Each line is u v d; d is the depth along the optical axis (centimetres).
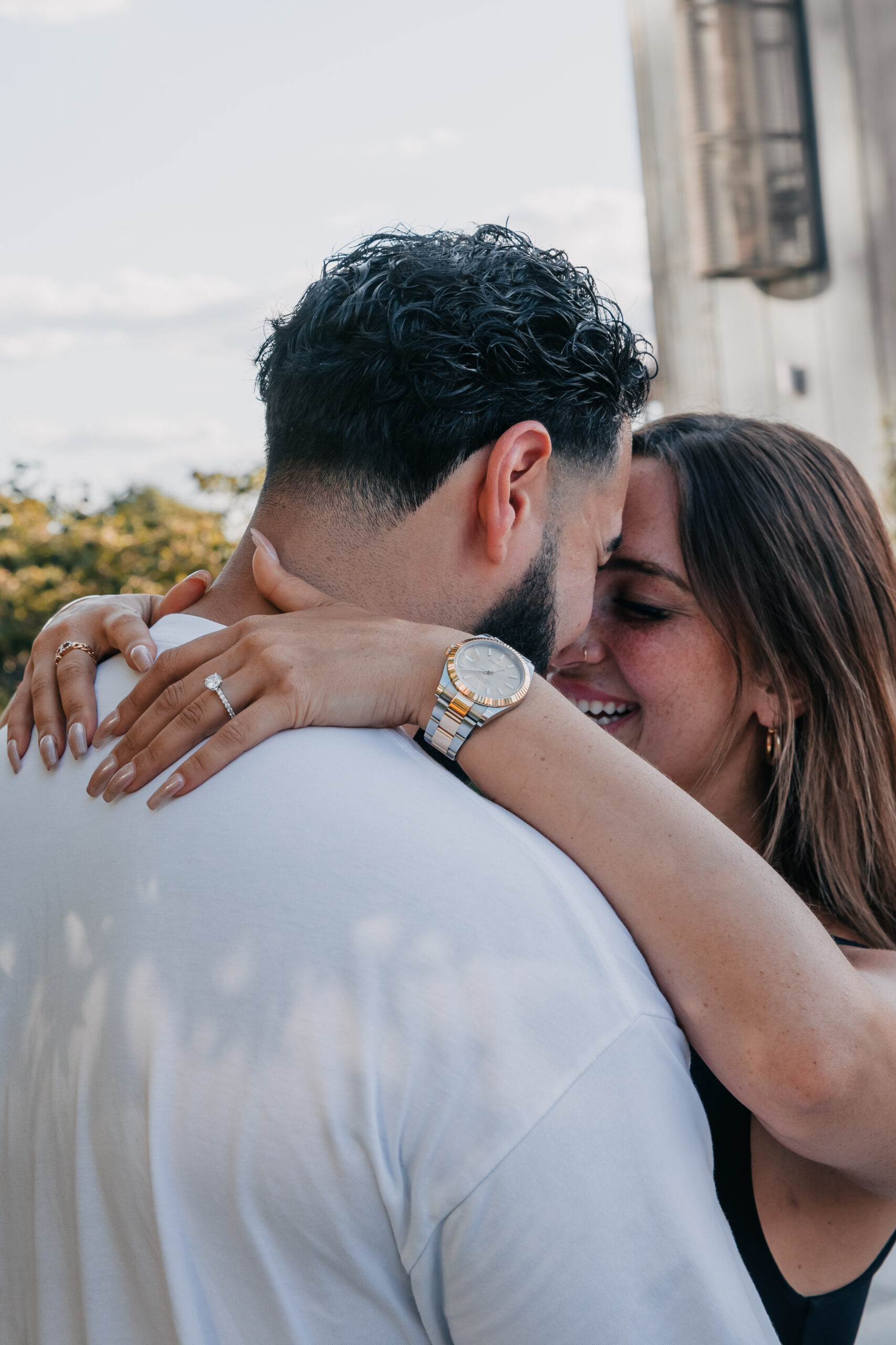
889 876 170
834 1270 120
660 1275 81
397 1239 80
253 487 455
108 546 465
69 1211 87
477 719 99
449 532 111
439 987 81
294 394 112
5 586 462
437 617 114
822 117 691
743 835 181
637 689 175
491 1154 79
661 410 212
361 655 100
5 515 467
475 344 109
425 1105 79
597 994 84
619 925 91
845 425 703
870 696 173
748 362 714
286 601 108
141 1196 83
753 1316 86
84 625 117
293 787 90
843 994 90
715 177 688
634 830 94
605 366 117
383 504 110
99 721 105
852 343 697
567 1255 79
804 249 693
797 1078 87
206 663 101
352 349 108
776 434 178
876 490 693
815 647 169
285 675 96
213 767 91
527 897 86
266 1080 81
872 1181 101
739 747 177
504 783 98
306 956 82
